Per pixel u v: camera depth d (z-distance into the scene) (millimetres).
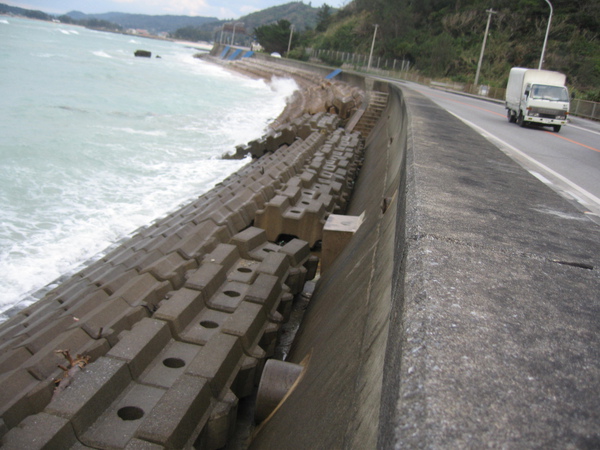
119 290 5633
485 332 1412
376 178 9805
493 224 2621
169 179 14773
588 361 1325
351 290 3689
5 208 10836
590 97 35031
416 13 81125
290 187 9102
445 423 1044
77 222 10641
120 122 23391
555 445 1008
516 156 12406
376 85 28281
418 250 2053
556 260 2148
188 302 4461
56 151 15945
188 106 32188
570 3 58000
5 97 26047
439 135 6461
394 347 1445
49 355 4426
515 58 58312
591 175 10781
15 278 8141
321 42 105438
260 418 3275
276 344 4926
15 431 2852
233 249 6008
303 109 26719
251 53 99750
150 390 3529
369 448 1378
